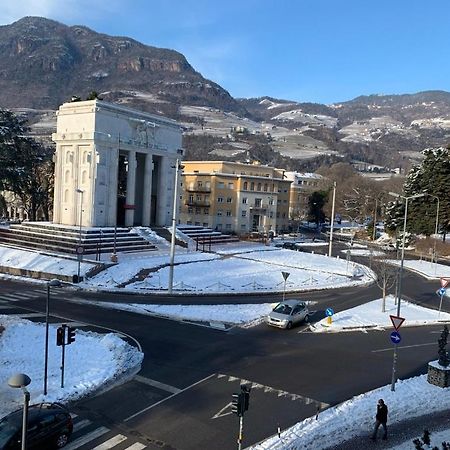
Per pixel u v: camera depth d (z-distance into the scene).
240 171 98.88
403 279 54.41
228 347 26.02
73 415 17.41
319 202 116.31
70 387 19.59
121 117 65.50
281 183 102.50
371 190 133.38
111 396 19.12
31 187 82.12
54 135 65.12
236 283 44.16
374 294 44.16
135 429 16.59
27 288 39.78
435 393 20.78
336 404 19.28
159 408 18.23
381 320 33.94
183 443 15.80
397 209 89.75
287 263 56.59
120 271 45.47
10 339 25.17
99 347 24.56
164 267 48.16
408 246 84.56
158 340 26.61
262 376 21.95
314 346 27.19
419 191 85.19
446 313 37.72
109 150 64.00
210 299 38.56
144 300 36.91
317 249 78.12
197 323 30.81
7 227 63.41
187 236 68.62
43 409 15.46
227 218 92.62
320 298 41.09
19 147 76.88
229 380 21.30
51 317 30.33
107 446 15.42
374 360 25.22
